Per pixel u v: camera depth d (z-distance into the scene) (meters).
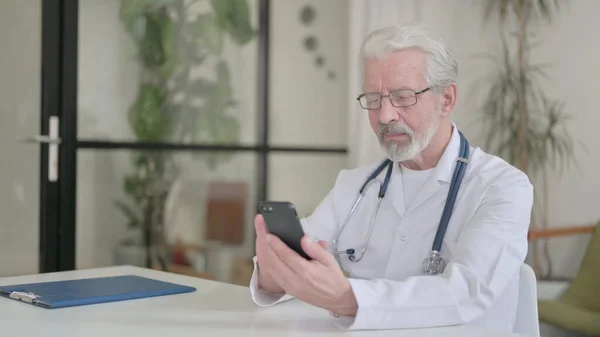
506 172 1.89
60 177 3.55
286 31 4.39
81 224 3.61
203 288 1.97
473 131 4.75
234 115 4.17
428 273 1.84
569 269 4.37
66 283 1.99
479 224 1.74
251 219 4.26
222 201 4.13
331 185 4.64
